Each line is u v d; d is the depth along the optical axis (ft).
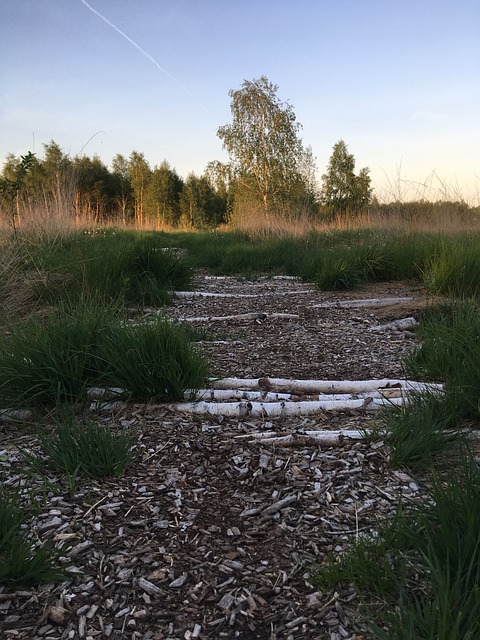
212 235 53.16
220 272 32.83
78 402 11.48
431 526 6.59
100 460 8.87
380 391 11.78
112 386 11.93
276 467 8.98
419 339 15.98
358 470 8.75
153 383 11.48
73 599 6.19
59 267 21.22
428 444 8.94
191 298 23.45
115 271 22.02
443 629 4.96
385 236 35.45
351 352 15.38
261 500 8.13
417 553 6.46
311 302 22.34
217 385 12.53
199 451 9.56
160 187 163.84
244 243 44.62
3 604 6.10
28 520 7.55
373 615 5.82
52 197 35.29
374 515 7.56
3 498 7.69
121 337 12.41
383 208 44.98
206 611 6.05
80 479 8.63
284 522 7.57
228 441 9.89
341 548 6.95
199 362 12.57
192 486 8.52
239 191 102.68
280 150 101.14
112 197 153.89
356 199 114.62
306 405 11.13
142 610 6.06
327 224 49.90
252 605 6.11
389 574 6.14
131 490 8.38
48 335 12.50
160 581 6.50
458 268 21.33
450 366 12.34
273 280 29.58
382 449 9.30
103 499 8.11
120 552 6.99
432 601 5.78
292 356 15.15
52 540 7.15
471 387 10.39
